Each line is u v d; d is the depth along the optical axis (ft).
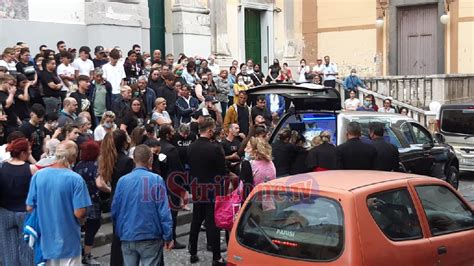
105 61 43.88
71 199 20.84
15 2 44.83
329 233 16.94
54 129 30.86
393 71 79.46
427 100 68.08
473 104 49.52
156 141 28.14
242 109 41.37
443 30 76.18
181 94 41.86
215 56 65.62
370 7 79.97
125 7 52.21
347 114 34.24
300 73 67.51
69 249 20.74
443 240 19.03
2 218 22.62
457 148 49.42
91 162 25.86
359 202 17.13
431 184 19.97
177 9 60.39
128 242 21.04
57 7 47.88
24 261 22.72
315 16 82.48
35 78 35.45
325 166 29.40
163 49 61.00
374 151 29.45
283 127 33.88
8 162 22.89
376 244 16.92
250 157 27.37
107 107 38.34
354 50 81.05
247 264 18.22
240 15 69.51
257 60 73.05
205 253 29.84
